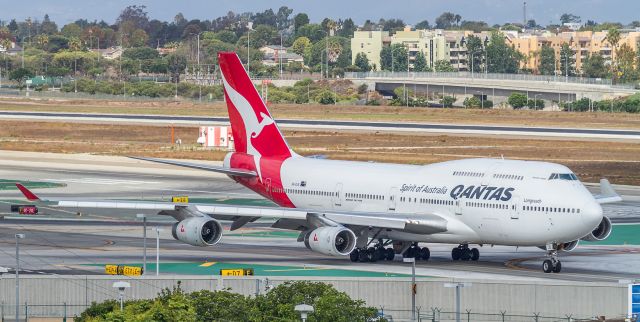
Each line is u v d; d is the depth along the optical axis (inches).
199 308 6983.3
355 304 7037.4
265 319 6875.0
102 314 7313.0
